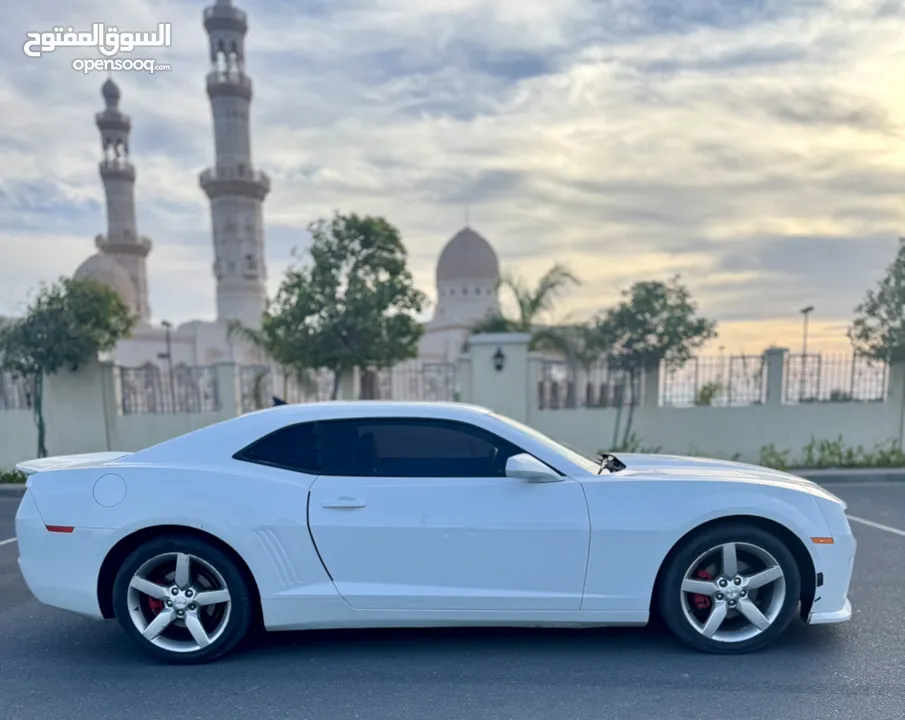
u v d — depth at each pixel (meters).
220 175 37.88
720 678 3.19
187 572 3.37
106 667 3.42
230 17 37.94
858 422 10.95
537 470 3.29
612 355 10.53
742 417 10.92
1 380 11.32
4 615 4.23
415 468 3.44
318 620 3.36
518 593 3.32
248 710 2.95
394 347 12.44
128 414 11.40
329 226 12.61
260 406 13.34
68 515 3.36
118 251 46.00
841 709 2.90
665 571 3.40
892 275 10.20
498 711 2.91
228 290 38.34
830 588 3.41
